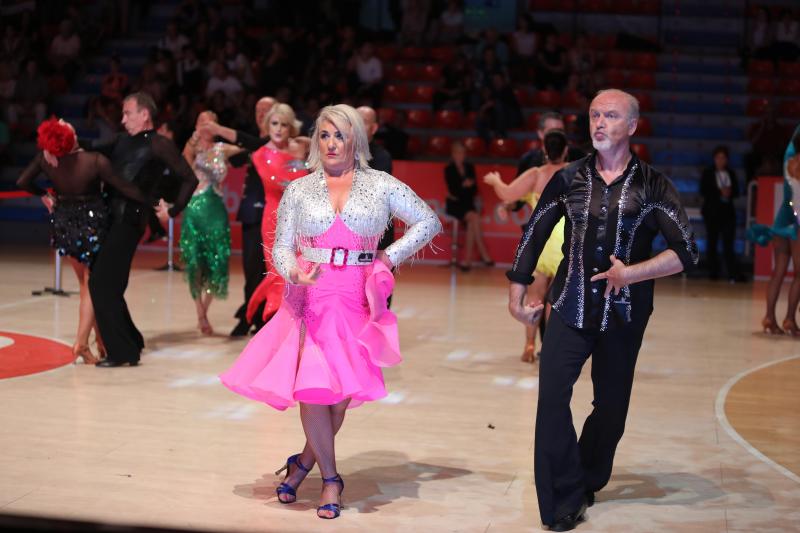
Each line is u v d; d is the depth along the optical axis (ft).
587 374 25.54
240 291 39.11
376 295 15.21
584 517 15.52
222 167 29.48
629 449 19.34
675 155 59.41
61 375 24.04
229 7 68.08
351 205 15.29
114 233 24.89
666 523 15.34
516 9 67.97
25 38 64.49
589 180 15.19
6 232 56.44
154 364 25.58
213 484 16.57
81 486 16.21
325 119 15.46
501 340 30.55
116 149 25.32
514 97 58.95
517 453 18.81
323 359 14.89
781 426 21.25
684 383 25.23
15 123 61.57
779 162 53.36
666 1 67.15
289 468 15.96
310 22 64.44
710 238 48.73
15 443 18.44
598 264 15.03
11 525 10.12
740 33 66.95
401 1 66.95
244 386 15.11
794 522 15.47
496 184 25.91
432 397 23.03
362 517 15.28
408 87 62.95
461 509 15.74
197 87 60.54
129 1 68.90
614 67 64.95
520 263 15.52
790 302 32.81
